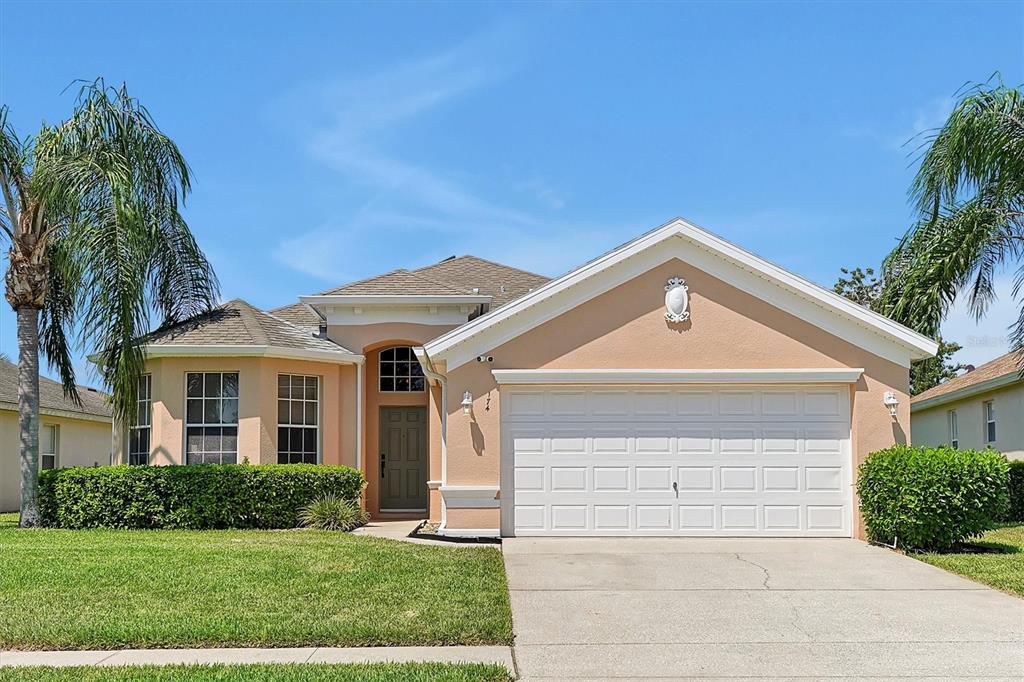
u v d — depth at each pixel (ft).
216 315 60.80
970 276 55.98
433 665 24.76
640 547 44.27
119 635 27.09
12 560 38.99
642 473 48.11
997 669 25.02
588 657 26.07
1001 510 43.14
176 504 53.57
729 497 47.96
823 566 39.34
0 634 27.27
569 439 48.29
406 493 66.23
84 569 36.91
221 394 57.93
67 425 88.28
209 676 23.62
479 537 47.09
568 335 48.32
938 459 43.01
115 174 51.78
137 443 59.36
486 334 48.29
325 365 61.41
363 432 63.82
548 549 43.47
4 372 84.23
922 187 55.36
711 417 48.39
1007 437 75.51
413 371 66.39
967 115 52.80
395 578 35.47
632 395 48.52
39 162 52.44
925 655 26.35
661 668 25.07
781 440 48.26
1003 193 54.13
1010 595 33.94
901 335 47.29
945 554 42.24
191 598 32.01
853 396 47.93
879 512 44.27
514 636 28.19
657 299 48.52
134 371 52.26
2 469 76.84
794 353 48.11
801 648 27.04
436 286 65.67
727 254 47.98
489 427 47.85
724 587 35.12
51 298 60.44
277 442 58.29
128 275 51.52
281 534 50.14
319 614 29.76
